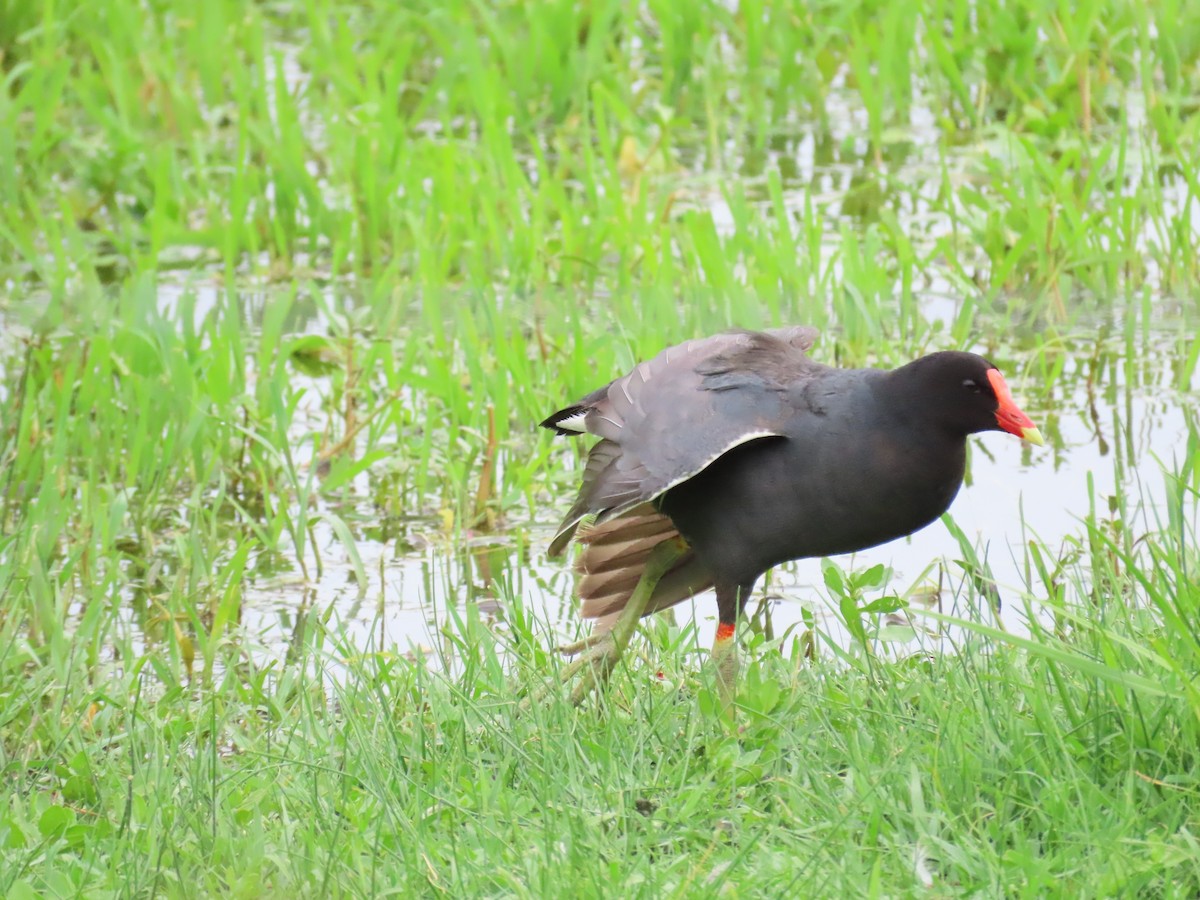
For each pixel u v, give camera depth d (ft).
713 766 23.75
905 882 20.61
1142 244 48.73
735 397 26.40
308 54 60.85
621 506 26.13
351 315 46.37
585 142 49.88
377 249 49.29
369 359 40.42
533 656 28.58
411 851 22.00
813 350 42.78
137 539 36.52
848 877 20.48
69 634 32.32
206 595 34.22
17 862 22.35
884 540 26.76
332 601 34.12
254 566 35.78
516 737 25.21
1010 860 20.43
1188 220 45.52
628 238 45.93
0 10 63.16
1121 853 20.15
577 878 20.95
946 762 22.82
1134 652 23.09
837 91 61.93
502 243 46.52
